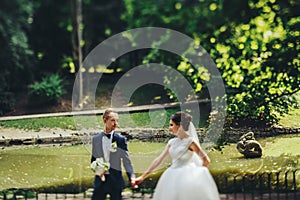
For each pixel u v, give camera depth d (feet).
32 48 90.43
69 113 68.08
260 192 35.63
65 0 92.17
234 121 56.75
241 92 60.34
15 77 79.71
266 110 57.52
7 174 42.98
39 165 46.26
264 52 58.34
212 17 77.92
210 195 28.30
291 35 57.93
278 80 57.06
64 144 57.21
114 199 30.30
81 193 36.86
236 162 45.14
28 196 36.24
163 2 88.17
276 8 61.21
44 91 76.48
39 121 64.49
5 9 79.46
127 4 89.92
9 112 74.08
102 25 95.50
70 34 92.07
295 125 56.39
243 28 61.31
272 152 48.44
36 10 91.25
